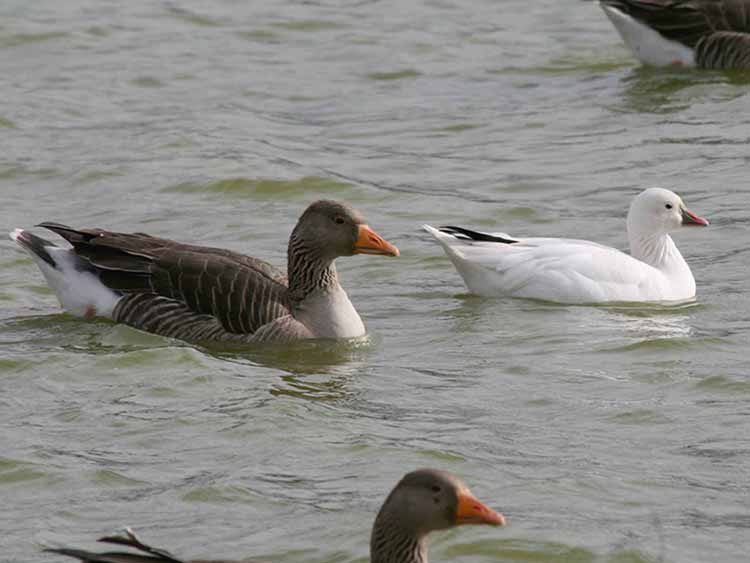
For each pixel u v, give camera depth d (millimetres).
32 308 17734
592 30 31781
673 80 27969
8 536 11633
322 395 14719
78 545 11453
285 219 21359
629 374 15195
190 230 20906
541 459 13016
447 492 9367
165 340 16453
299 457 13078
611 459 13023
